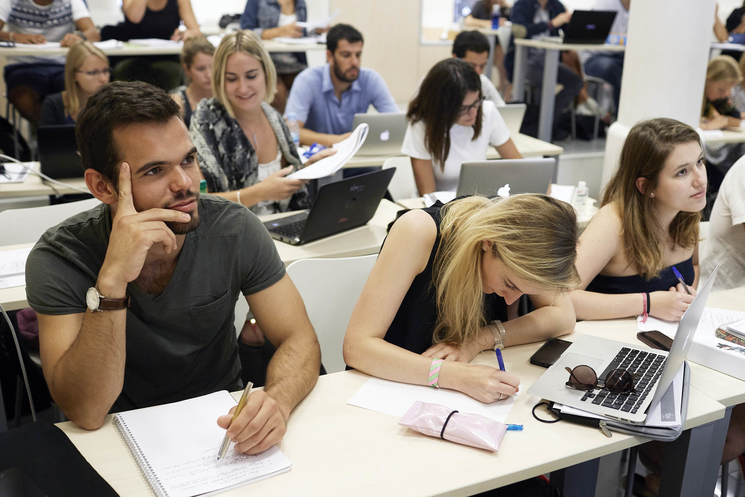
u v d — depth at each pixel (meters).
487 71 6.77
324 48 5.41
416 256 1.53
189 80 4.50
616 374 1.36
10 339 1.86
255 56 2.72
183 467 1.13
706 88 4.71
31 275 1.32
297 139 3.65
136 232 1.21
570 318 1.70
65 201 3.22
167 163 1.25
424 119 3.18
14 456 1.09
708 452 1.39
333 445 1.22
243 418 1.15
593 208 3.01
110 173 1.26
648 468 1.85
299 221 2.62
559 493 1.41
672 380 1.40
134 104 1.22
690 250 2.09
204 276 1.45
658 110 3.71
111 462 1.16
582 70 6.32
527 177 2.72
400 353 1.46
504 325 1.63
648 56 3.66
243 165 2.80
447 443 1.23
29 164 3.35
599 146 6.27
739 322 1.67
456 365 1.42
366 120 3.61
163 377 1.49
